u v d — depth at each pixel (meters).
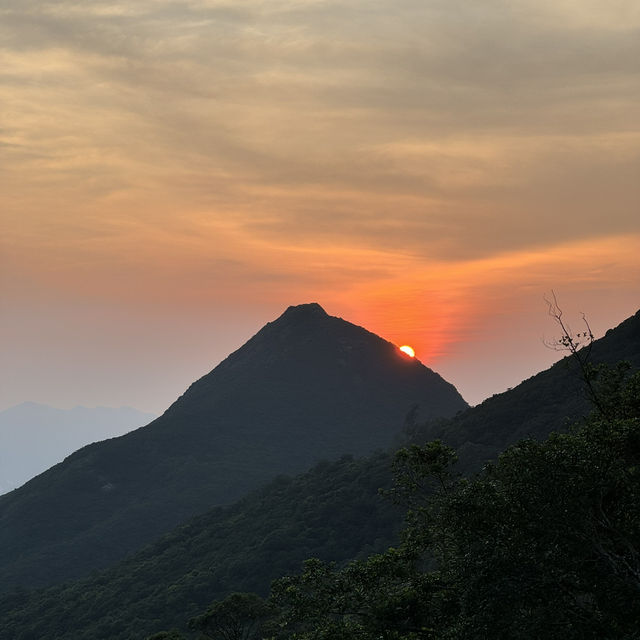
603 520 19.78
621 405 25.55
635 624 18.58
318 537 114.75
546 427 102.75
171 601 99.12
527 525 19.52
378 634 24.81
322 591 27.06
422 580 25.53
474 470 96.25
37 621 110.69
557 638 18.67
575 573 19.44
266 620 50.19
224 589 101.44
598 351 108.62
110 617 100.00
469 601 19.89
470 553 20.36
